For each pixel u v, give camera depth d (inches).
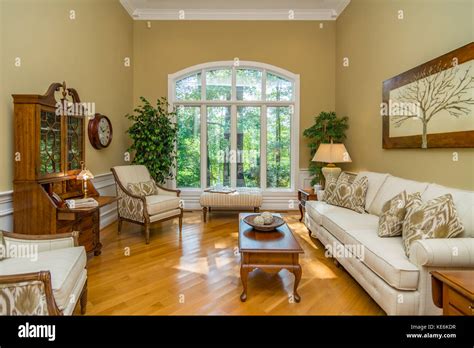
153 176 180.2
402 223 83.5
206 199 175.3
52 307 54.1
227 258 114.7
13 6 94.5
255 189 192.7
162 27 204.4
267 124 212.4
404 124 117.5
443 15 97.5
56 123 104.5
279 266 81.9
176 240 137.9
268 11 201.0
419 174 110.0
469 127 85.0
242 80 210.2
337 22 200.7
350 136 178.1
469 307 42.9
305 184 209.5
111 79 170.2
